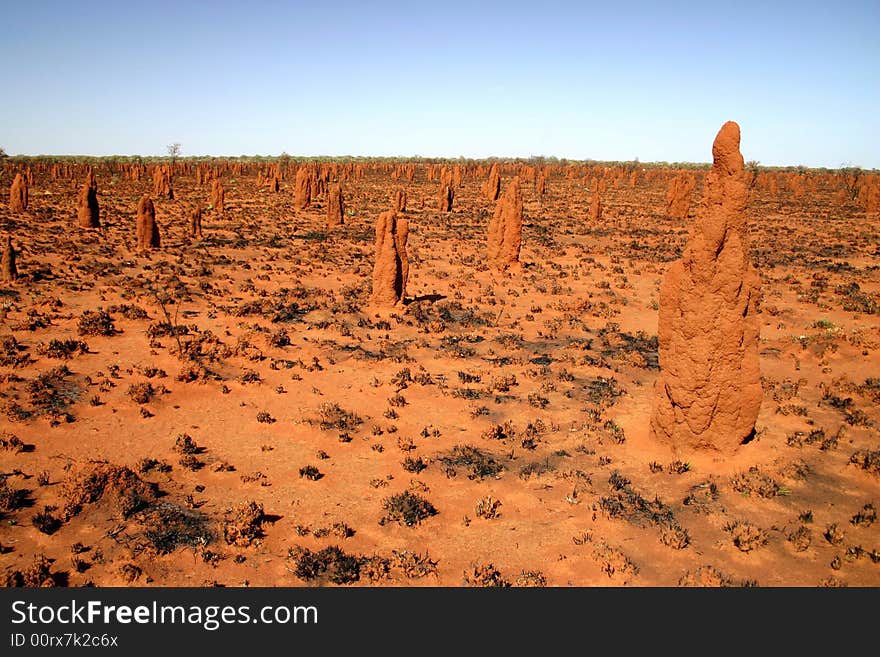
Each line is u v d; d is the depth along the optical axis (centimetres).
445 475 1650
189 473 1633
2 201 7906
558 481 1608
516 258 4594
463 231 6762
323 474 1659
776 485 1534
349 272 4528
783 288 4025
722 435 1656
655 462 1683
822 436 1788
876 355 2548
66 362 2330
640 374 2505
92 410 1962
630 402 2166
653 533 1363
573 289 4075
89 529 1362
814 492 1523
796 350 2688
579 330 3166
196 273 4062
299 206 8506
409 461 1689
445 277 4391
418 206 9325
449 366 2584
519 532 1385
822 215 8419
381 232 3306
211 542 1339
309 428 1928
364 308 3419
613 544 1329
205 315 3148
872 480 1572
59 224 6047
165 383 2198
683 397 1645
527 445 1812
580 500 1511
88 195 5709
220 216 7256
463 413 2075
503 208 4516
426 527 1407
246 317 3127
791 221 7794
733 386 1617
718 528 1378
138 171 13038
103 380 2186
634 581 1202
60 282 3572
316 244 5612
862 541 1316
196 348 2534
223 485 1588
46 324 2761
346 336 2916
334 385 2322
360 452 1792
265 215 7731
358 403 2153
